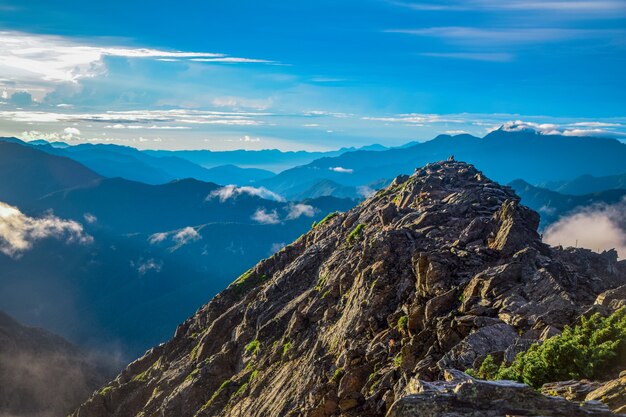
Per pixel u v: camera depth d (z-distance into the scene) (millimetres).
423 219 69125
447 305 48844
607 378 27797
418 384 22078
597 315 34438
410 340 47625
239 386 78312
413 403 19922
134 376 112000
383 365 48812
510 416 19203
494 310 44500
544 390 27828
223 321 98625
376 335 54312
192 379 88250
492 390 19922
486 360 36094
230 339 96125
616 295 41094
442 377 38781
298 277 93438
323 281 84312
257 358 81000
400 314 54375
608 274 62219
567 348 29484
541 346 31484
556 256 60281
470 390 20016
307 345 71500
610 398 24062
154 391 96500
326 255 95000
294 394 60938
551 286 44406
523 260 49938
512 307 43188
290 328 77000
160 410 89000
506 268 47656
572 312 39625
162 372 104562
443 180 91062
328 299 75438
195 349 101375
